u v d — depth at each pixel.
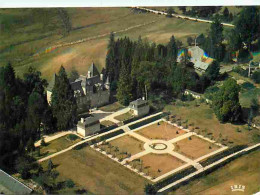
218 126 199.00
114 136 188.25
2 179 168.62
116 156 176.00
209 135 192.25
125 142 184.75
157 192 159.88
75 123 192.75
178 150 181.12
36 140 185.50
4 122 184.75
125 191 159.75
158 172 167.88
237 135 192.88
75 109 190.62
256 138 191.50
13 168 174.00
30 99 186.00
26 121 185.25
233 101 198.50
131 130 193.12
